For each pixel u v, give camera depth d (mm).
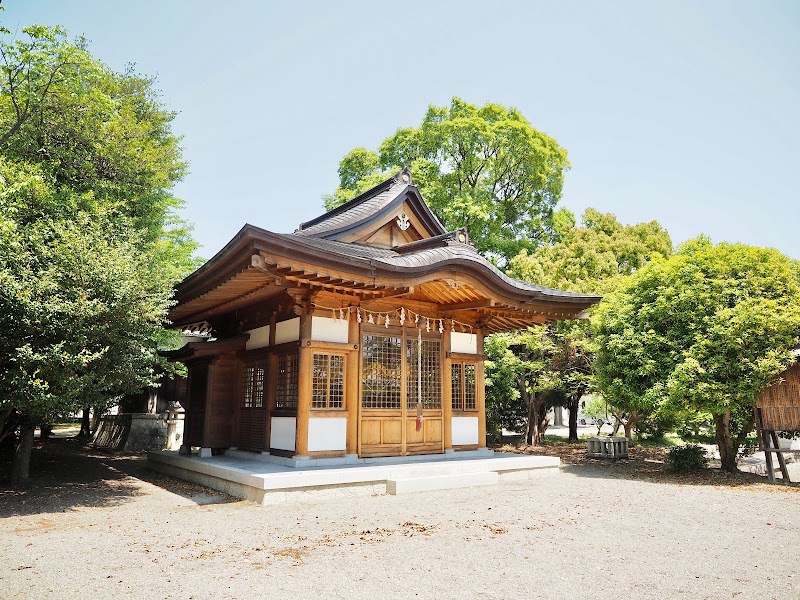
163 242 16469
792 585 5184
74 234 9359
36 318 8523
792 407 12344
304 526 7516
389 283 10688
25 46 11586
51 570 5535
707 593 4957
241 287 11430
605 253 22719
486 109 26734
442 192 25188
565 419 50562
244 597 4766
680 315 13102
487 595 4840
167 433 19641
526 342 19812
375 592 4898
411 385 12773
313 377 11180
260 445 12242
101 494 10445
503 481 12141
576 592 4938
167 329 16109
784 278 12602
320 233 13141
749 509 9039
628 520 8047
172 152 17906
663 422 20812
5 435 11602
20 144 12367
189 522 7828
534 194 28312
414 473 10906
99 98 12953
